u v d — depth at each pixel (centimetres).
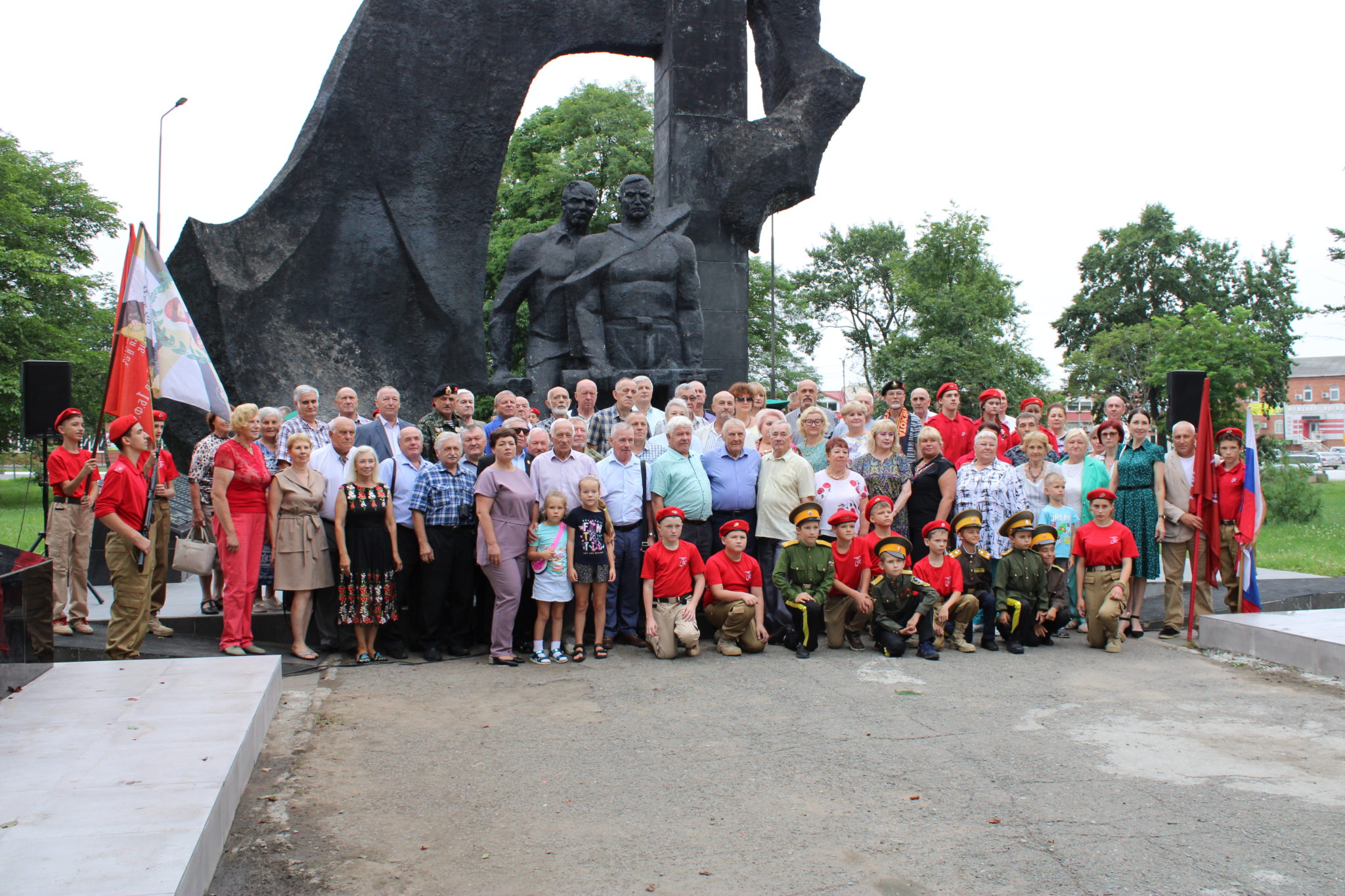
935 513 779
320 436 801
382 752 484
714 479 764
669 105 1252
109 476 621
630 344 1147
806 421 820
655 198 1318
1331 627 702
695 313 1181
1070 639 781
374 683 627
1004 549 777
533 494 689
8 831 326
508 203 2431
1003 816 398
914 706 568
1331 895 329
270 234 1011
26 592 534
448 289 1101
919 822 392
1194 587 766
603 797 423
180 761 401
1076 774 448
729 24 1270
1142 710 561
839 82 1308
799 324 4816
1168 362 2869
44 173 3391
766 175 1259
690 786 436
